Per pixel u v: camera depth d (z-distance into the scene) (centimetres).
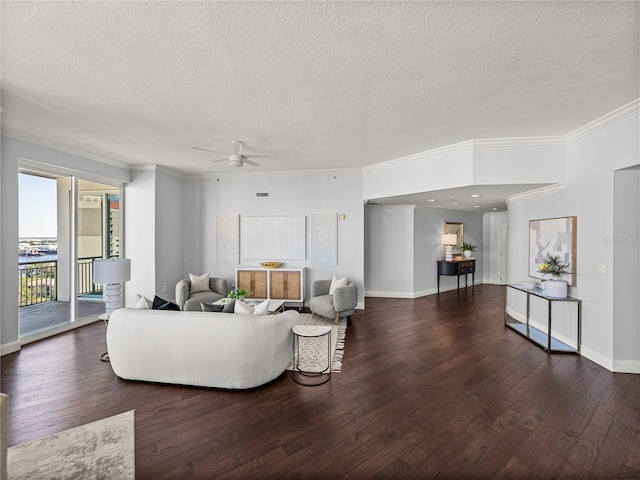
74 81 249
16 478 179
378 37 193
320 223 593
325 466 188
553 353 363
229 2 162
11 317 363
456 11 170
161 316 285
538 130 362
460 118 326
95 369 320
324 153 465
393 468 186
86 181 482
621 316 314
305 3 164
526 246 480
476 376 305
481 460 192
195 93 270
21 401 259
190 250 630
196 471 184
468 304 627
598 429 221
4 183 358
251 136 386
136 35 190
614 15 171
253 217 613
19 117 325
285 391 277
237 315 283
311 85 255
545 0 161
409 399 262
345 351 372
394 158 495
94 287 514
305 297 600
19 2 160
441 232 757
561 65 224
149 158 497
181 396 269
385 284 711
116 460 193
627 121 296
